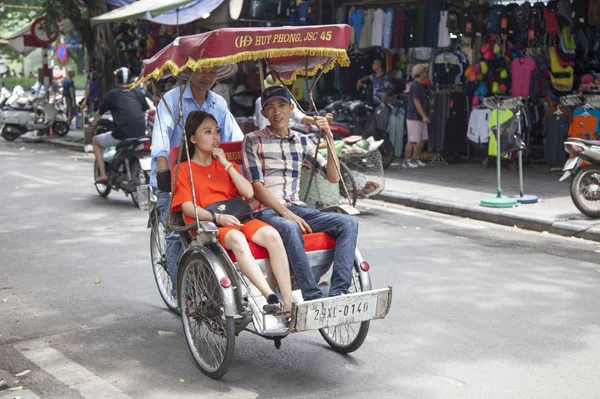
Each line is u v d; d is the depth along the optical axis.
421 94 14.42
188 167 5.17
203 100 5.96
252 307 4.77
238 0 15.05
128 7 15.26
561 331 5.81
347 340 5.46
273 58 5.65
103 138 11.43
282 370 5.10
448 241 9.05
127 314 6.33
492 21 14.43
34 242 8.91
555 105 14.09
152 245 6.62
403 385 4.80
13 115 21.98
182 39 4.94
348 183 10.69
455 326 5.93
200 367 5.07
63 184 13.37
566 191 11.94
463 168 14.59
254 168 5.32
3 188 12.84
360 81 16.36
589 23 13.81
